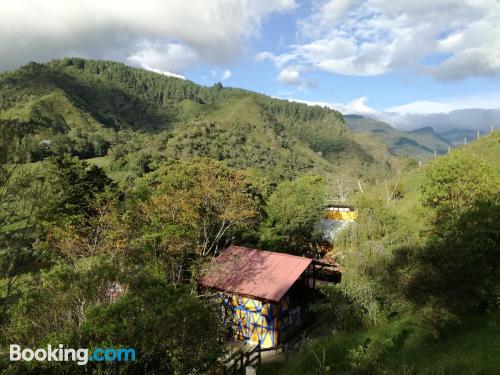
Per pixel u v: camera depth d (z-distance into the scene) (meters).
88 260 16.52
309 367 14.57
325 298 23.81
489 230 13.70
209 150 131.12
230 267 23.59
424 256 14.10
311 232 37.12
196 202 22.83
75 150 109.62
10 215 12.07
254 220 31.91
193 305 10.95
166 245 19.58
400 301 15.31
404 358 12.20
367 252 17.53
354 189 84.38
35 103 159.62
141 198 22.20
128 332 9.46
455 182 19.83
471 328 12.19
